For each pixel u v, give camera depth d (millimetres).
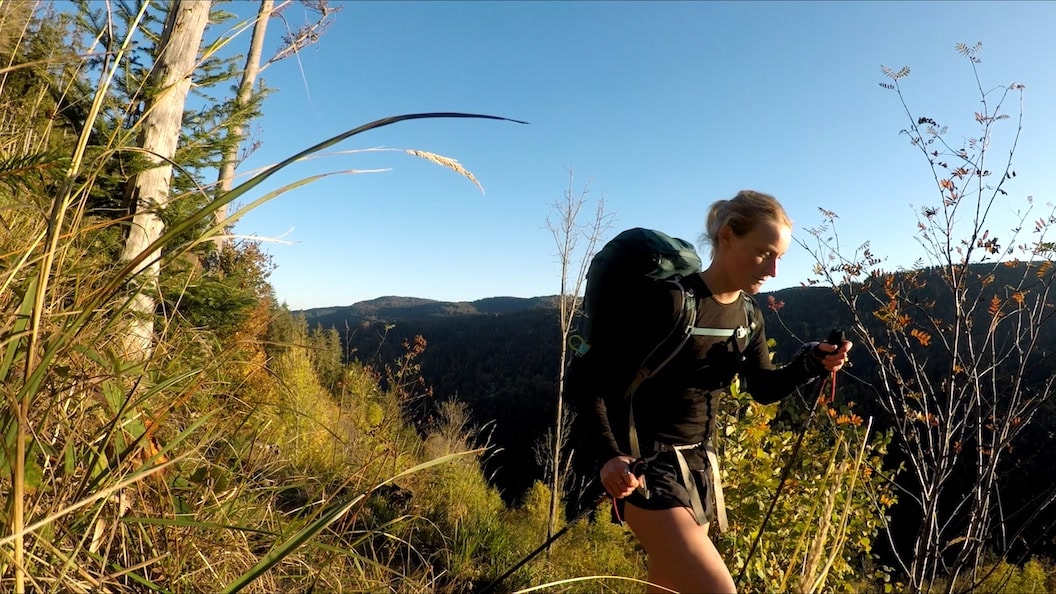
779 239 1725
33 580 915
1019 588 6688
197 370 1566
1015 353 3701
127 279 1012
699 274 1839
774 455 3885
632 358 1738
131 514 1362
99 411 1398
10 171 1297
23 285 1294
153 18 4043
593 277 1805
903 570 3699
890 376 3840
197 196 4059
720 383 1833
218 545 1469
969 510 3453
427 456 5910
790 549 3578
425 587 2012
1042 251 3266
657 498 1640
